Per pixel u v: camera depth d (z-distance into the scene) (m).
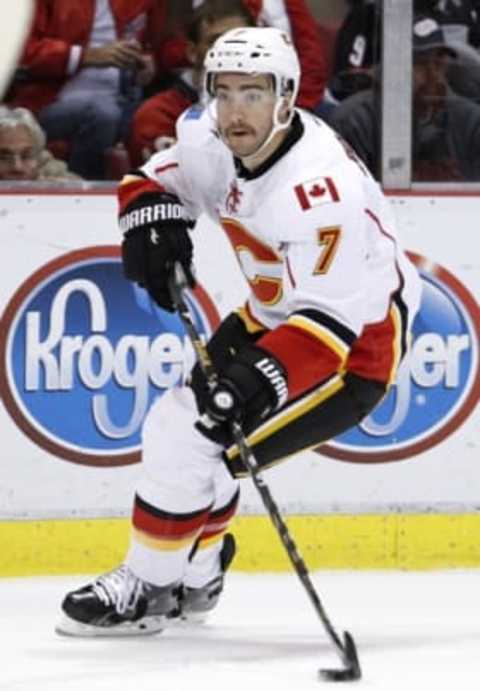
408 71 15.35
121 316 15.05
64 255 14.97
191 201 12.07
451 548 15.32
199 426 11.26
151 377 15.08
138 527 11.74
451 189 15.27
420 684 10.52
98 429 15.04
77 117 15.55
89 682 10.55
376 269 11.38
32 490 14.96
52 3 15.34
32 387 14.96
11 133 15.10
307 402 11.37
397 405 15.23
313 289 10.73
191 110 11.84
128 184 12.07
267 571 15.07
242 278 15.10
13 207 14.91
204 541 12.36
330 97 15.70
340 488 15.15
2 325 14.91
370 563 15.23
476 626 12.67
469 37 15.79
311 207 10.70
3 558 14.88
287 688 10.34
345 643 10.72
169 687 10.38
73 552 14.99
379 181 15.41
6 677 10.72
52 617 12.90
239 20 15.26
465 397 15.33
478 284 15.33
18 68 15.38
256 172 10.93
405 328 11.73
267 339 10.76
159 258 11.84
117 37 15.51
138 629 12.07
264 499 10.80
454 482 15.33
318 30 15.66
